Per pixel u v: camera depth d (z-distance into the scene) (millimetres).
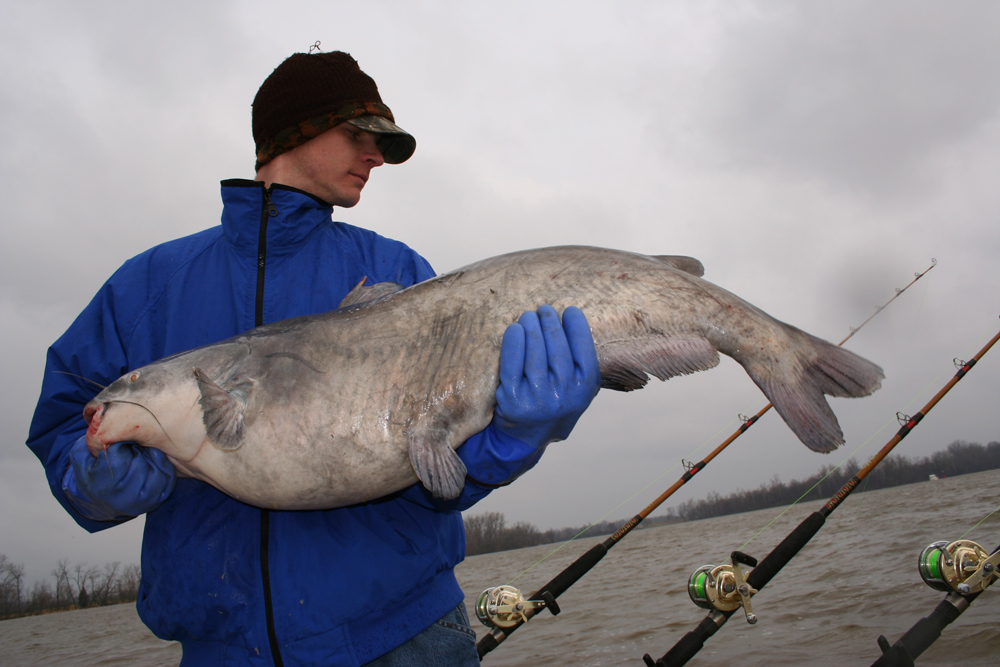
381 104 2203
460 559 2154
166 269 2102
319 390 1825
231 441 1768
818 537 18656
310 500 1793
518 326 1847
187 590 1768
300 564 1767
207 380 1772
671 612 10453
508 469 1875
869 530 18062
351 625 1767
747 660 6766
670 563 20219
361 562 1802
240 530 1807
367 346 1910
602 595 14055
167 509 1867
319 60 2135
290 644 1716
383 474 1815
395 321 1968
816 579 10953
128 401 1774
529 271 2104
